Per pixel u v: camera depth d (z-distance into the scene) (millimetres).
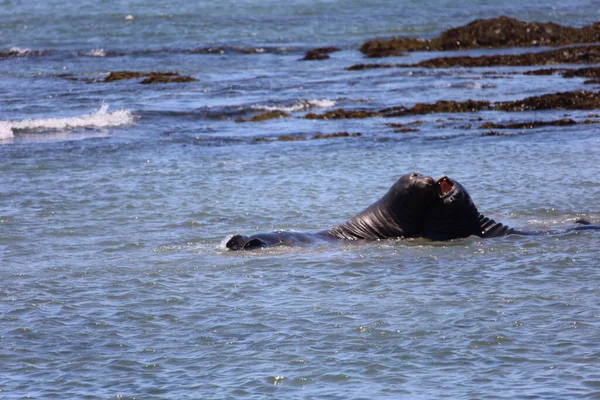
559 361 34750
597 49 157125
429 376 33906
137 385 34094
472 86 126812
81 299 44125
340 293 43750
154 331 39656
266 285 45344
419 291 43656
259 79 138500
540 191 66000
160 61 163125
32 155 84312
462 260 48781
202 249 52875
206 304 42844
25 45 190500
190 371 35250
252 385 33688
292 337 38250
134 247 53844
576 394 31641
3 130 96500
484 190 66875
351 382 33656
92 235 56812
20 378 34969
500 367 34438
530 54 154125
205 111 108562
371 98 118562
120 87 131500
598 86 122438
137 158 82875
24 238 56188
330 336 38219
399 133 95188
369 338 37875
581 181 68812
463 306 41312
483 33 176125
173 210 62938
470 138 91125
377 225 53750
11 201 66000
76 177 74438
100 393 33438
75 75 147500
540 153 81000
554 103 108188
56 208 63875
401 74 141750
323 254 50719
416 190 52375
